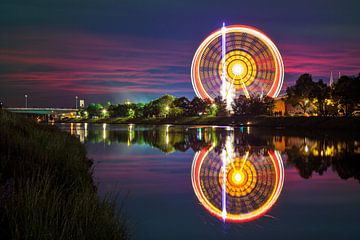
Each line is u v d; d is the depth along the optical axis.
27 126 26.36
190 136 64.75
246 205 16.88
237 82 116.19
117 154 36.56
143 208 16.14
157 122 170.62
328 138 55.34
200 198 18.06
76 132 80.56
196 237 12.64
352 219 14.59
